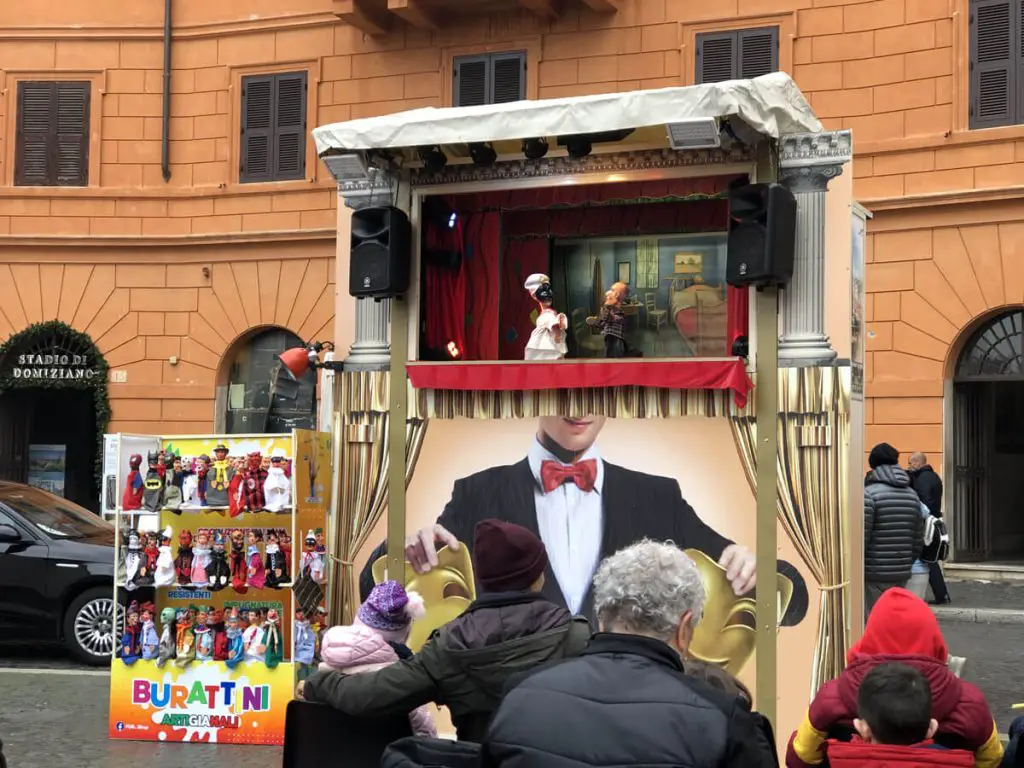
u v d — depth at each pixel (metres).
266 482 7.32
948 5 16.62
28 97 21.14
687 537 6.88
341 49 20.12
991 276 16.22
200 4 20.88
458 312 8.15
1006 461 17.98
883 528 8.26
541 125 6.64
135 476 7.57
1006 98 16.33
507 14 19.16
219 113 20.77
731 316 7.21
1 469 21.56
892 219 16.92
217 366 20.52
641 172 7.13
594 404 7.10
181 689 7.55
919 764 3.45
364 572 7.57
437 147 7.31
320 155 7.29
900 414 16.75
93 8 21.05
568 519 7.13
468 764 3.46
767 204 6.52
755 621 6.73
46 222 20.95
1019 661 10.90
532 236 8.55
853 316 6.84
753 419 6.79
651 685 2.90
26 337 20.80
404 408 7.52
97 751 7.27
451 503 7.39
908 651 3.94
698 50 18.08
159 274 20.80
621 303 8.12
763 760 2.85
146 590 7.88
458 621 3.90
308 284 20.06
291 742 4.27
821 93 17.42
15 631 10.59
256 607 7.82
